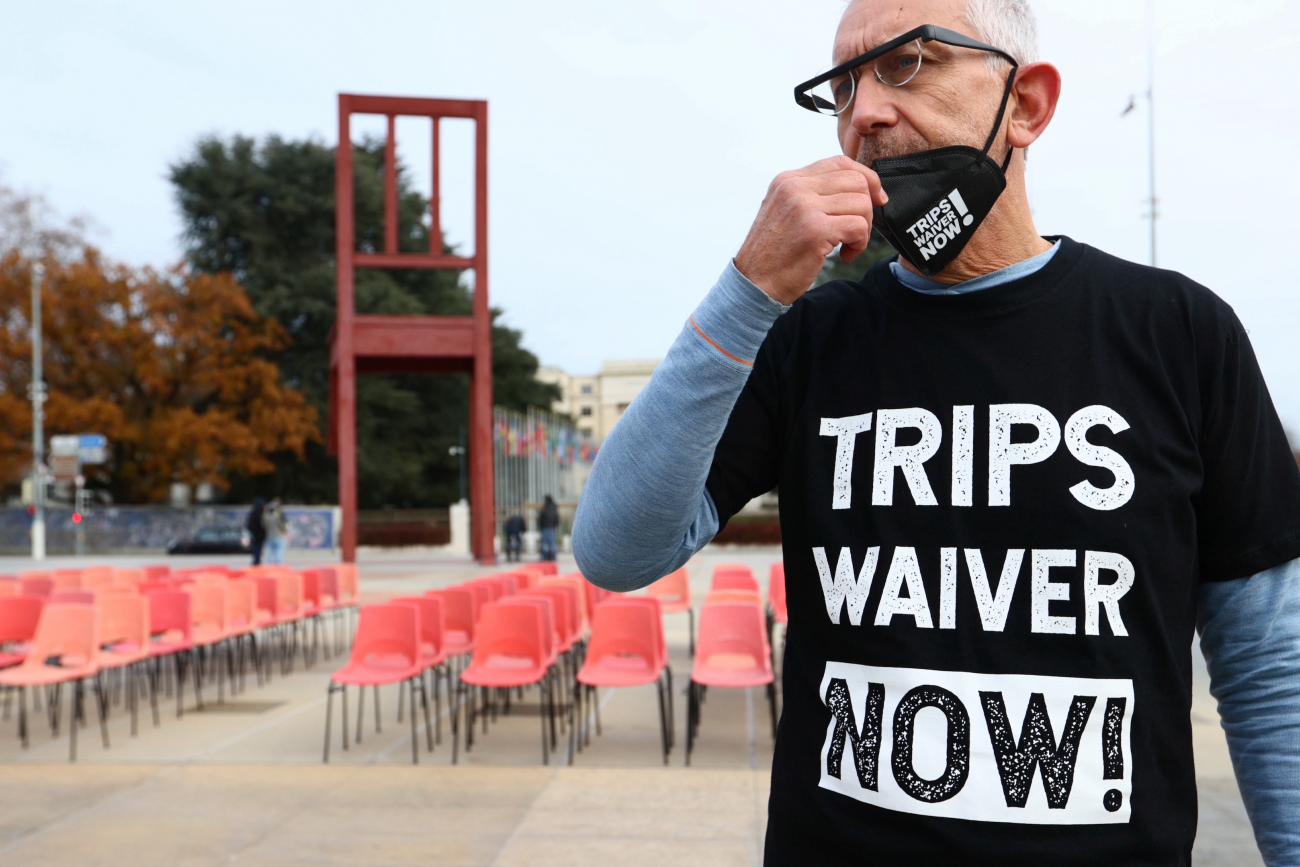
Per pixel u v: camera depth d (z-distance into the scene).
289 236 50.78
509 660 7.27
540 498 39.28
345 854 4.87
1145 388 1.21
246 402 44.88
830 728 1.23
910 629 1.18
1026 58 1.31
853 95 1.32
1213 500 1.23
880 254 41.56
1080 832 1.12
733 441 1.36
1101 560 1.15
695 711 7.39
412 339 24.36
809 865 1.22
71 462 37.12
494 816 5.45
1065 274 1.27
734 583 10.48
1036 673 1.14
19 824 5.35
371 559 34.84
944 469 1.21
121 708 8.55
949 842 1.13
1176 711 1.16
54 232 41.78
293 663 10.98
